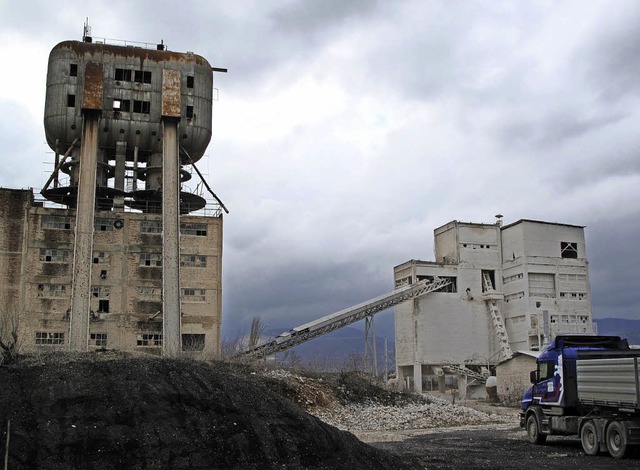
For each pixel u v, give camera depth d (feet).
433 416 148.77
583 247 318.24
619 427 78.43
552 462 76.38
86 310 200.44
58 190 239.50
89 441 55.06
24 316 205.26
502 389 246.06
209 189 245.86
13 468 50.90
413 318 297.53
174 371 67.87
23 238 223.71
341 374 170.71
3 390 59.16
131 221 232.94
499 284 314.35
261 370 150.71
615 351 91.86
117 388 62.18
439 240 329.52
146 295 228.84
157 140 244.22
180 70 251.60
